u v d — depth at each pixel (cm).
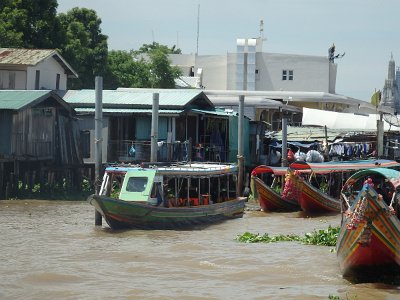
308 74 7869
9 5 5934
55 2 5984
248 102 5931
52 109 4512
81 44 6222
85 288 2047
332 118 5812
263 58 7906
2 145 4159
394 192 2216
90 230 3083
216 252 2572
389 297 1958
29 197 4309
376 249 2039
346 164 4109
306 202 3797
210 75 8194
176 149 4494
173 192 3291
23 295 1972
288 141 5288
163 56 7338
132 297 1947
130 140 4634
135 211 3012
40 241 2802
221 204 3416
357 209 2017
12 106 4128
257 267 2319
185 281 2134
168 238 2906
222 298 1944
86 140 4631
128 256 2494
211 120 4941
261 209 3903
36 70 5219
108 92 4922
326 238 2773
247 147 5047
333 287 2073
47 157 4456
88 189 4575
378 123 4909
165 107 4612
